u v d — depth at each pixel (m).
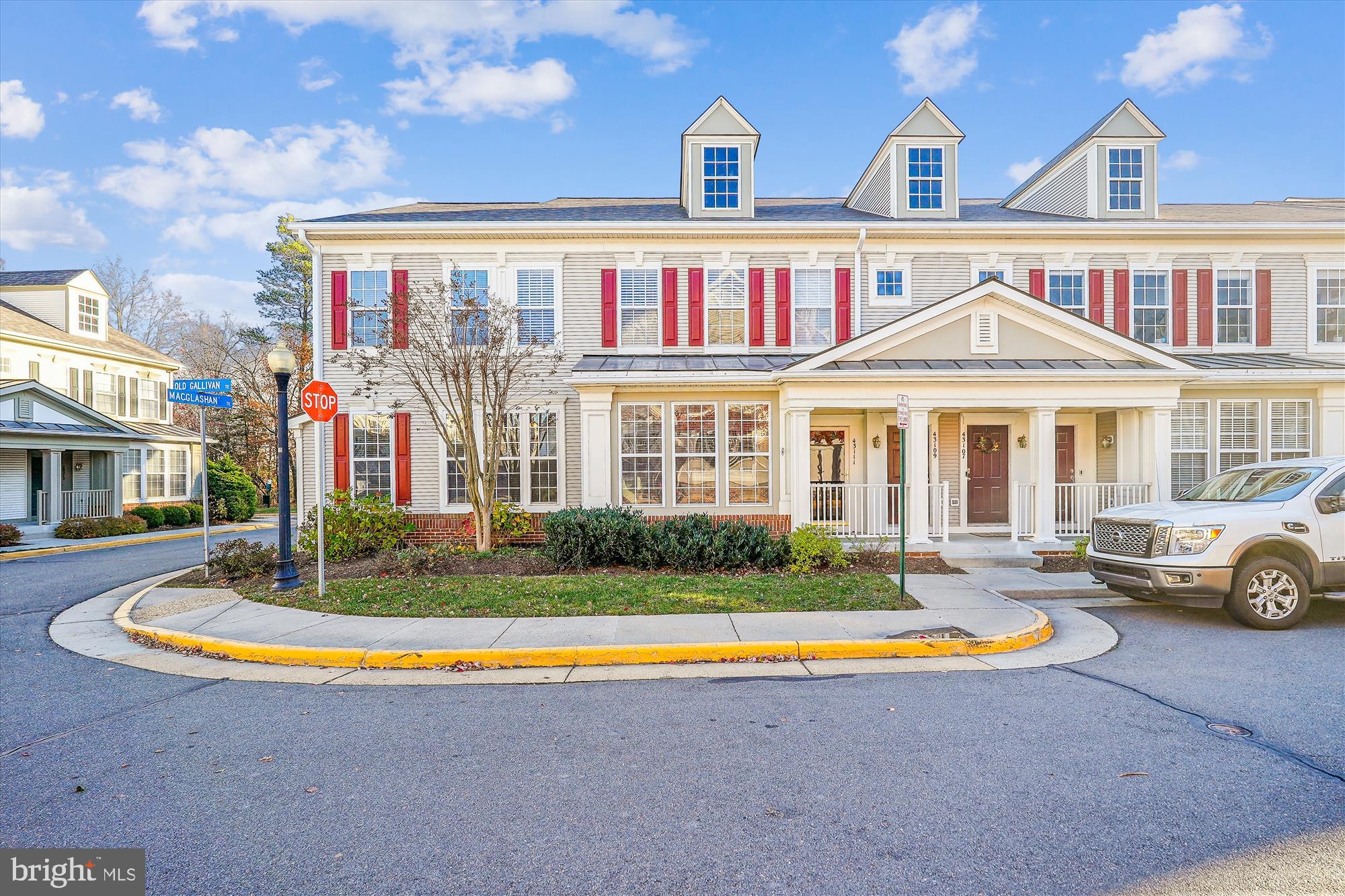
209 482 26.34
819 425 13.63
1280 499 7.21
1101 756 3.94
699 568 10.02
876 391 11.50
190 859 3.01
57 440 19.62
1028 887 2.71
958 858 2.92
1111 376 11.11
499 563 10.69
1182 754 3.97
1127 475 12.19
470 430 11.45
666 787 3.63
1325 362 13.23
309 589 8.91
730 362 13.10
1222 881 2.73
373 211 15.85
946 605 7.70
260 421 32.62
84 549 16.62
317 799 3.57
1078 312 14.33
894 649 6.20
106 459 22.20
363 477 13.73
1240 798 3.42
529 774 3.82
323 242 13.85
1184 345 14.33
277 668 6.08
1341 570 6.98
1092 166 14.96
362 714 4.86
